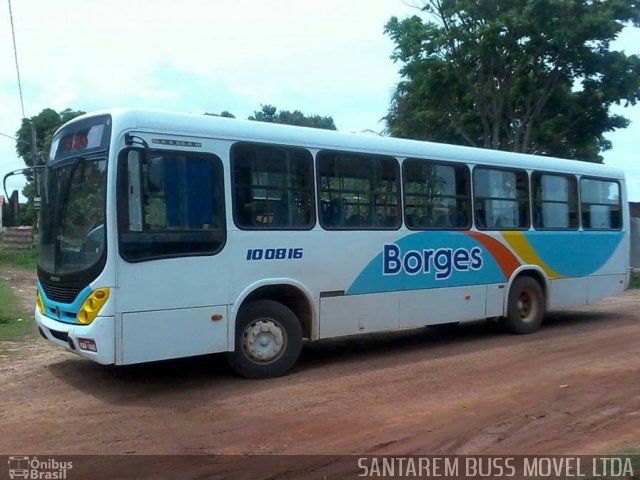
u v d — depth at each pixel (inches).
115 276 278.8
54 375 334.0
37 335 442.9
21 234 1248.8
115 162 282.4
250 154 321.1
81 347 286.0
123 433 246.4
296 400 289.6
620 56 783.7
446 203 405.7
